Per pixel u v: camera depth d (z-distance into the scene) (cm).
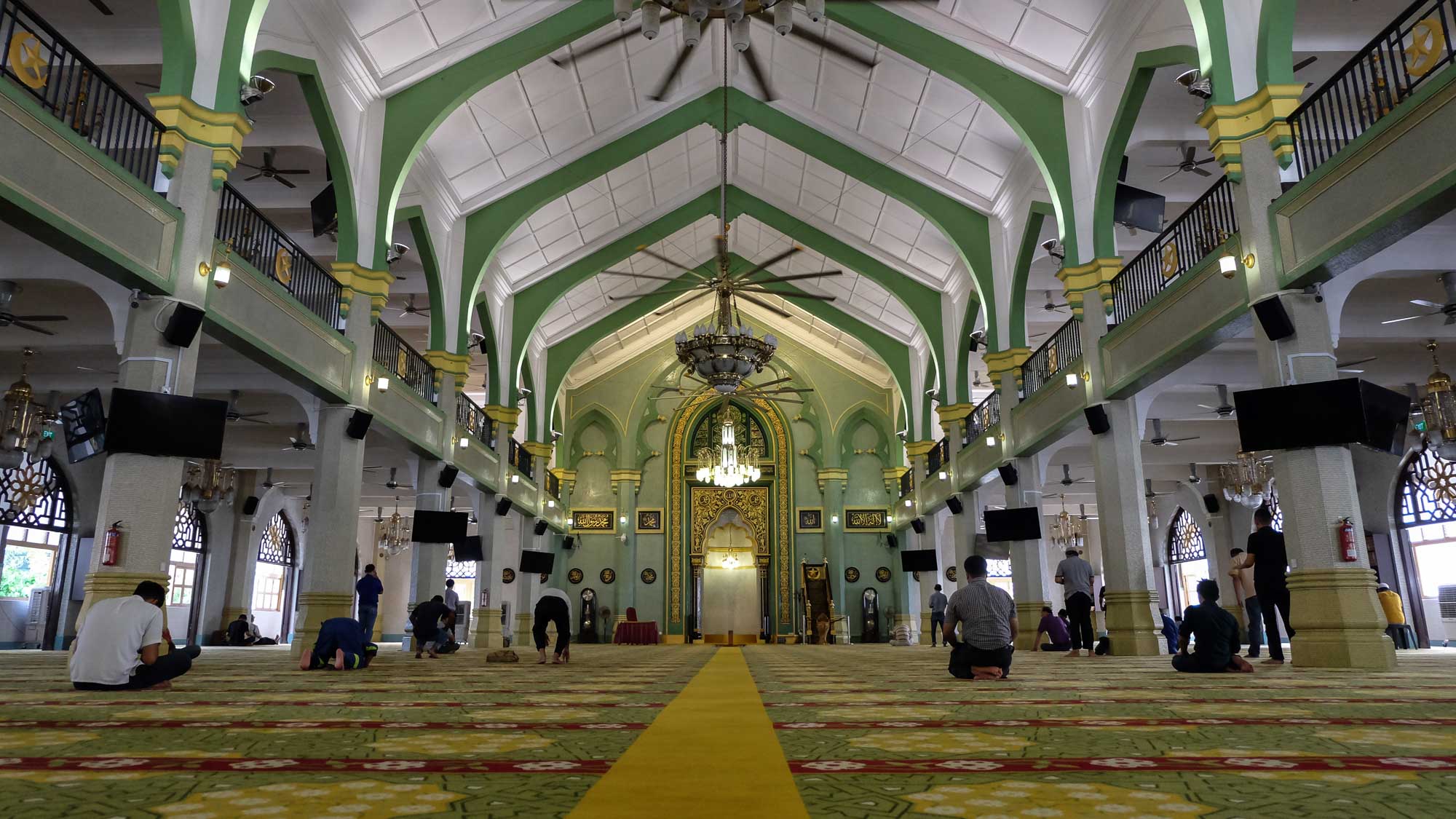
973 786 196
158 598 510
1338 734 279
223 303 792
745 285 1307
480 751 255
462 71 1184
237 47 790
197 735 290
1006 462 1427
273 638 2266
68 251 636
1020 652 1193
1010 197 1436
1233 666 633
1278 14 750
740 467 1970
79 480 1597
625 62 1359
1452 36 892
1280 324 714
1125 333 1019
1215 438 1755
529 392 2109
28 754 247
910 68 1287
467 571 2712
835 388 2453
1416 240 759
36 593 1516
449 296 1466
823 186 1733
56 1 917
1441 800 177
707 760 236
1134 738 275
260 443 1725
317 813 168
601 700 436
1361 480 1591
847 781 203
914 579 2220
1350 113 688
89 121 931
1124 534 1038
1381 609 662
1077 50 1102
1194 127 1091
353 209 1098
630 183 1716
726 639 2466
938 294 1862
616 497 2416
